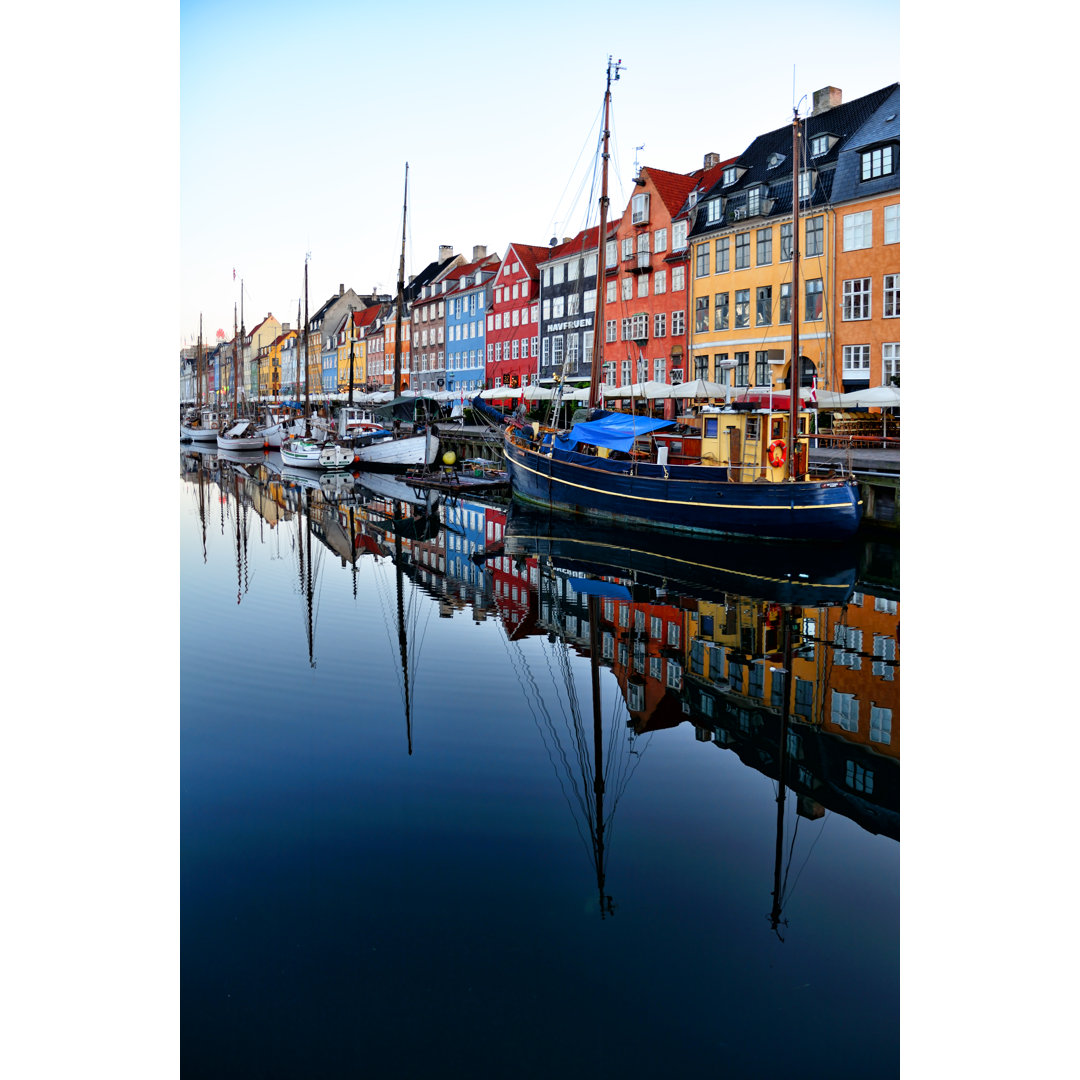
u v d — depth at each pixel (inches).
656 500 1010.7
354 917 241.4
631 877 263.7
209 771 334.6
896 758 357.1
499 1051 196.5
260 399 3769.7
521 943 228.8
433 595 680.4
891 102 1349.7
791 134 1555.1
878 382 1302.9
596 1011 205.3
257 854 268.8
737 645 538.0
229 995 213.5
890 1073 197.6
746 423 980.6
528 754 358.6
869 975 221.1
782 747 369.7
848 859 274.7
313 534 1010.7
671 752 364.2
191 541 957.2
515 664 489.1
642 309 1904.5
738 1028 206.8
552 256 2277.3
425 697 430.0
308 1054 194.7
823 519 880.3
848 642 544.4
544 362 2351.1
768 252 1524.4
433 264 3388.3
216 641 529.0
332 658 495.8
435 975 223.5
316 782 327.0
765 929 239.3
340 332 3919.8
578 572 783.7
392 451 1782.7
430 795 319.3
